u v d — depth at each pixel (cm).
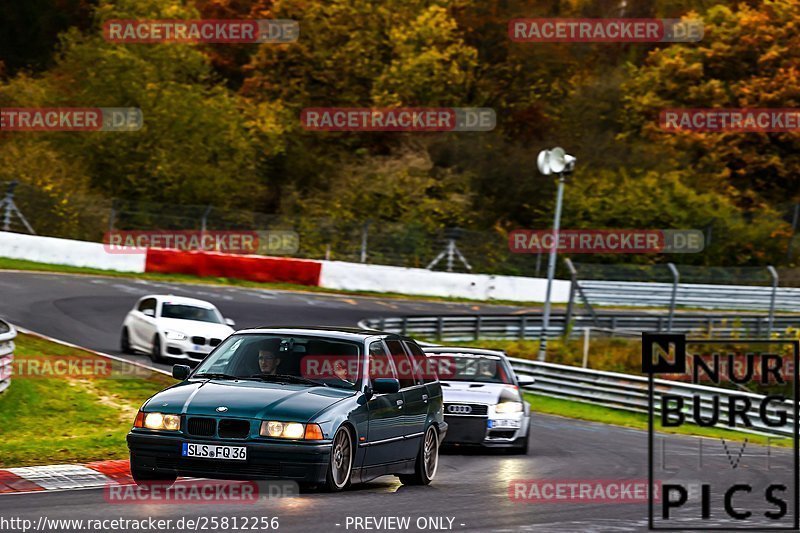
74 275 12725
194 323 8238
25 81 19712
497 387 5856
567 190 19800
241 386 3569
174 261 13875
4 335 5475
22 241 13375
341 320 11694
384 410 3791
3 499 3297
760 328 12438
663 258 18362
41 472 3912
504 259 17288
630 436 7156
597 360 10750
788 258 18650
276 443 3309
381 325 11412
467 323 12194
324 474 3366
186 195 18812
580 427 7688
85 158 18562
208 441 3325
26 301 10375
